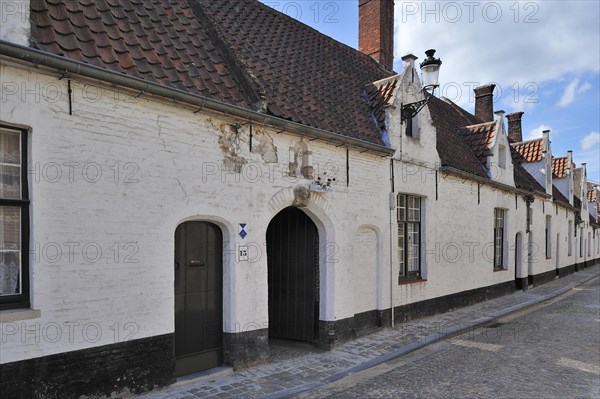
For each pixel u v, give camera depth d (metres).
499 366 6.29
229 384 5.27
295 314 7.50
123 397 4.54
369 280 8.26
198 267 5.60
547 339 8.05
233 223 5.66
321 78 8.50
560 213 21.06
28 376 3.86
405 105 9.07
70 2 4.80
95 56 4.45
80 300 4.22
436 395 5.12
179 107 5.07
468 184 11.73
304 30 9.77
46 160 4.03
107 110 4.46
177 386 5.07
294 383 5.41
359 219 7.77
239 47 6.99
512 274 14.47
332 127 7.15
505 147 13.83
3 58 3.72
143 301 4.71
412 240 9.73
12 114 3.83
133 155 4.66
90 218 4.31
